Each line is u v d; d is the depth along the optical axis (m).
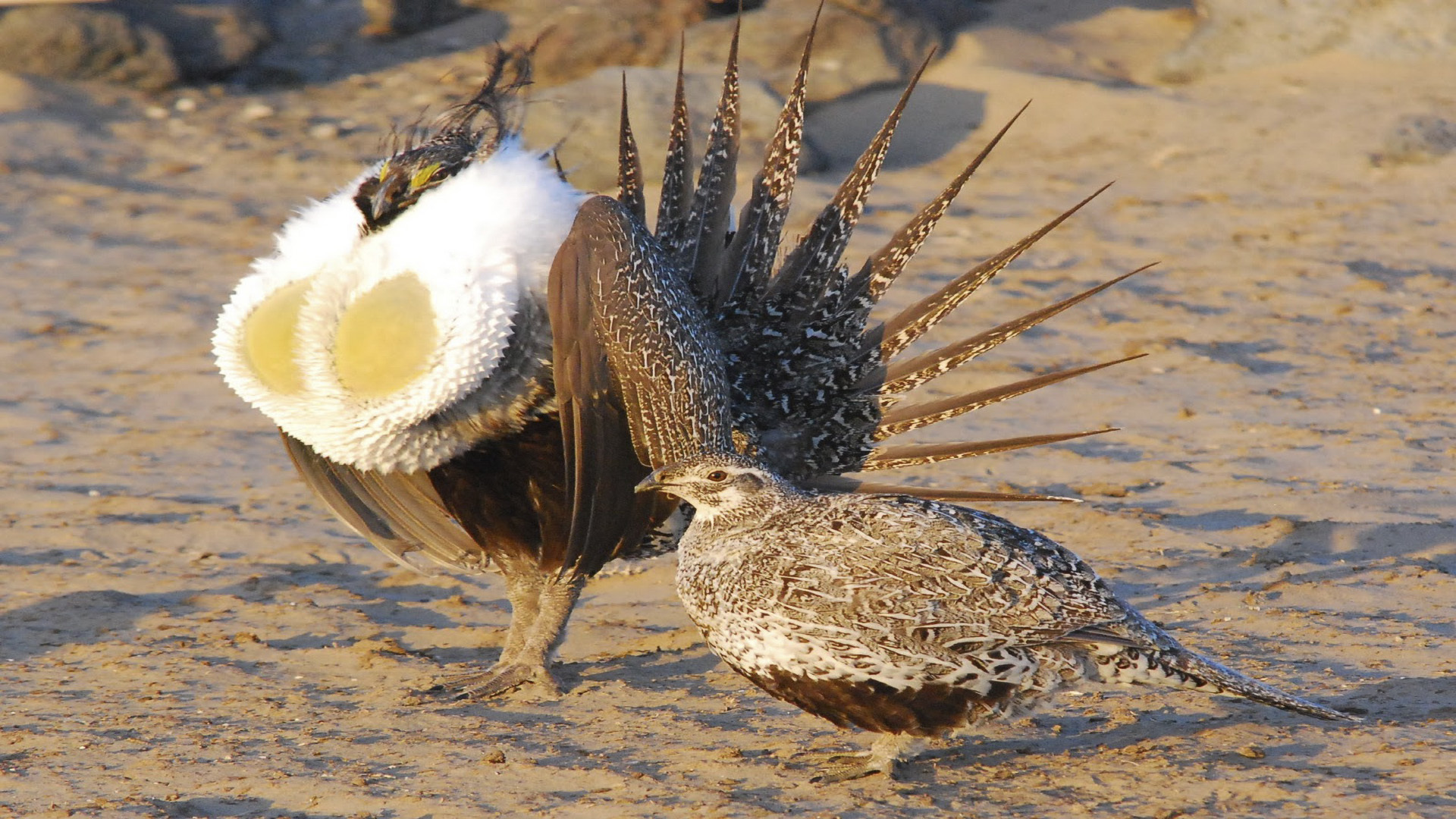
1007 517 12.81
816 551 7.64
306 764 8.54
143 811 7.89
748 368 9.65
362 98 29.14
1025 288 20.44
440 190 9.20
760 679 7.95
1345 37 28.41
